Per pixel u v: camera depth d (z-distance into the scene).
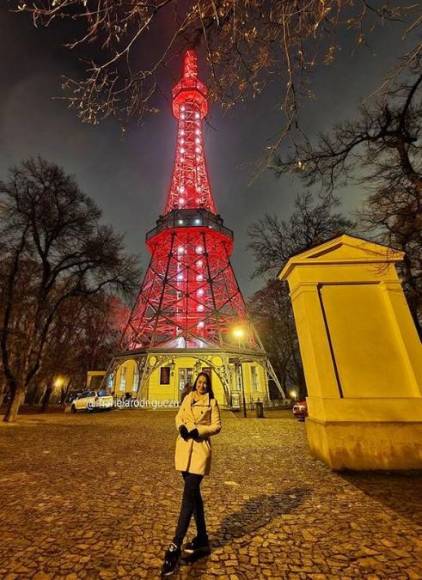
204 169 41.84
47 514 4.39
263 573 2.96
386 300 7.77
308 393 7.99
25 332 18.92
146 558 3.24
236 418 18.95
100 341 42.53
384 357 7.29
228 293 35.22
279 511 4.46
